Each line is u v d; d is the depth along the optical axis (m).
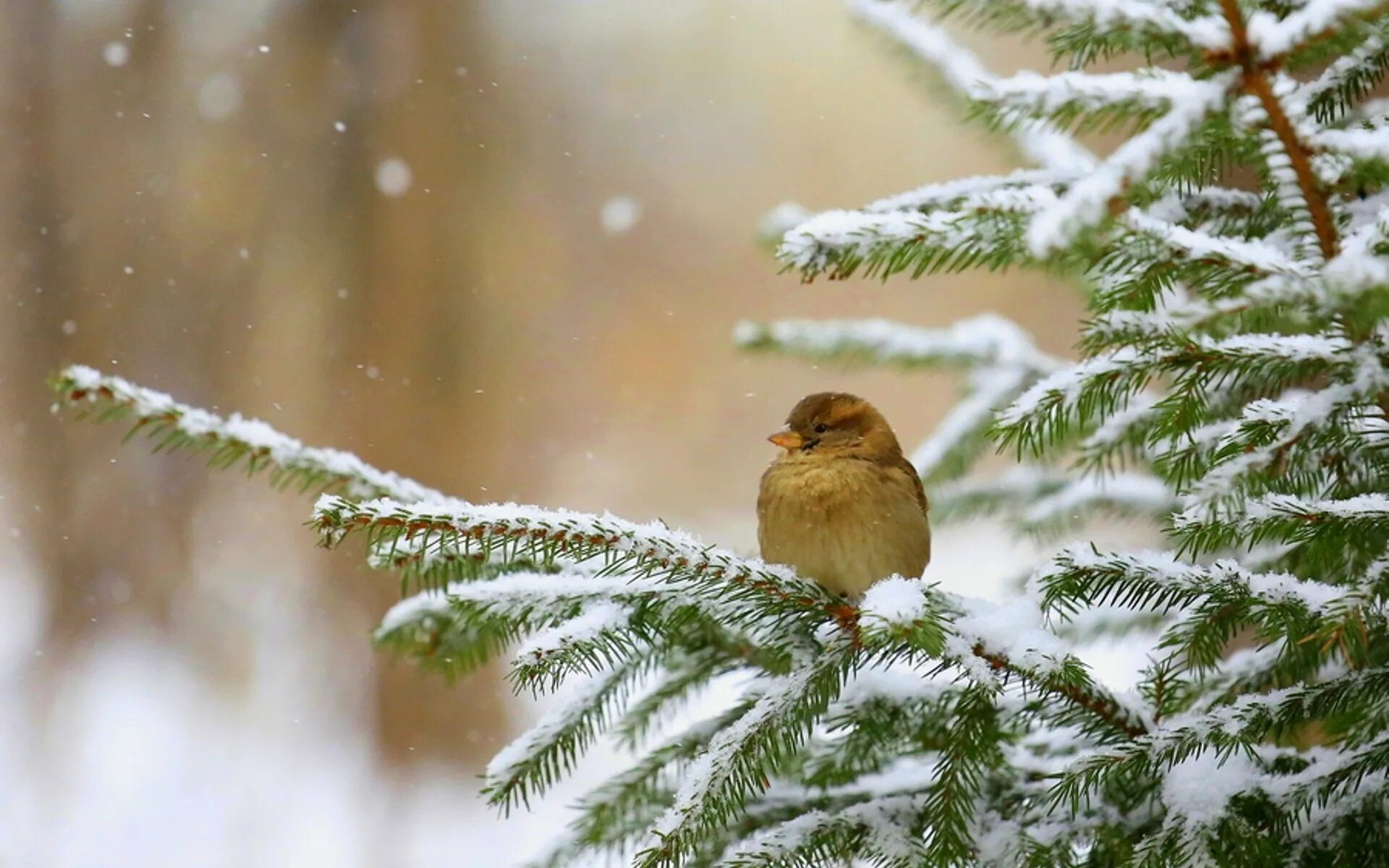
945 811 5.23
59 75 22.92
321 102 22.17
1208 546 4.64
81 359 22.34
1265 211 5.68
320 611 22.19
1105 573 4.78
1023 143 7.47
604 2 32.47
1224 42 3.90
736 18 34.44
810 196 35.06
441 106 22.67
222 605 22.61
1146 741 4.85
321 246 21.92
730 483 33.22
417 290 22.03
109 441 23.41
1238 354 4.49
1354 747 4.87
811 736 5.76
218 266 22.19
